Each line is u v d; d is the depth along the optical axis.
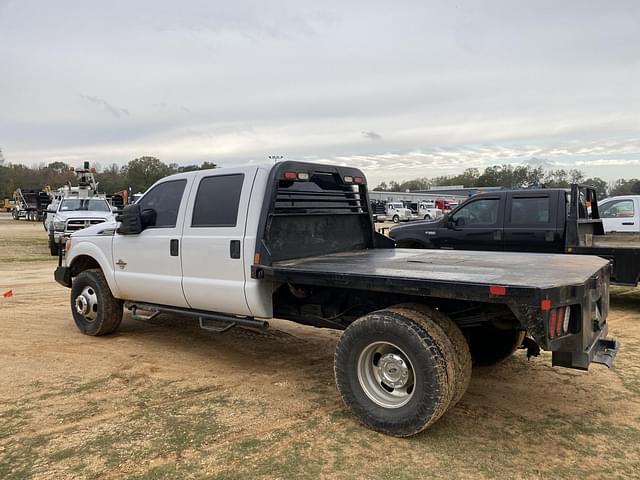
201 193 5.12
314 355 5.62
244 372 5.04
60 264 6.86
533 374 4.99
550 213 8.21
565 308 3.36
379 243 6.21
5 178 92.88
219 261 4.84
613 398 4.39
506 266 4.31
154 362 5.33
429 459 3.32
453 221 9.32
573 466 3.25
